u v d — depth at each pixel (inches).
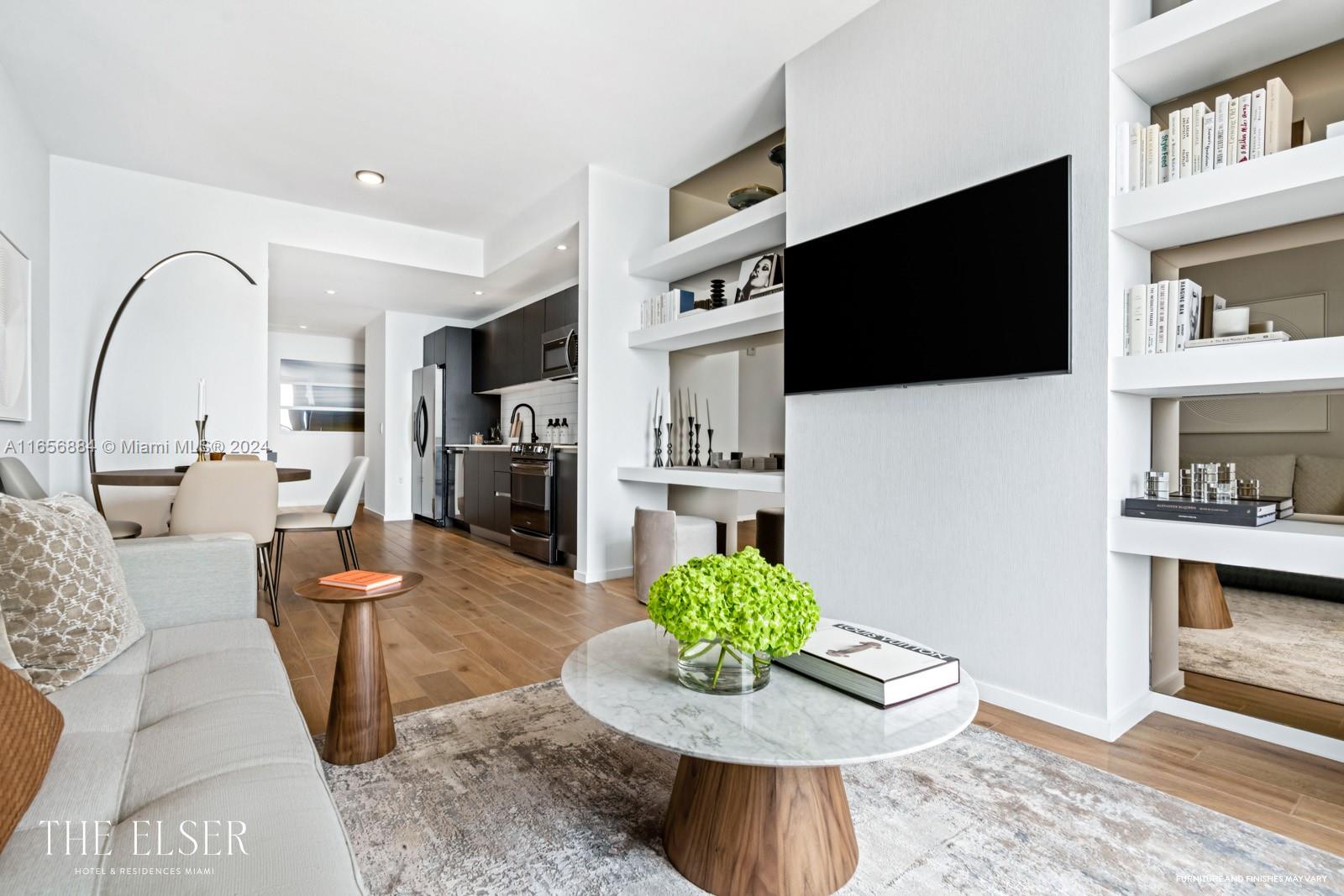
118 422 160.4
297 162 159.6
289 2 102.0
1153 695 87.0
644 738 44.8
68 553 58.9
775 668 58.8
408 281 226.4
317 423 345.7
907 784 67.7
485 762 71.4
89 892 30.1
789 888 49.5
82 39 110.4
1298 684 76.8
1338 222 72.9
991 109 90.0
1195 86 81.6
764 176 172.1
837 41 111.0
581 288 168.4
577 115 138.4
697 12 105.6
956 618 93.7
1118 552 79.4
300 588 73.5
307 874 31.3
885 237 100.4
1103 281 79.2
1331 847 57.5
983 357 87.9
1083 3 81.0
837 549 110.3
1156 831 59.6
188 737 45.8
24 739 37.6
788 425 119.3
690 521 150.1
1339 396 72.9
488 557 202.7
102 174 159.2
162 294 166.1
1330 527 70.7
